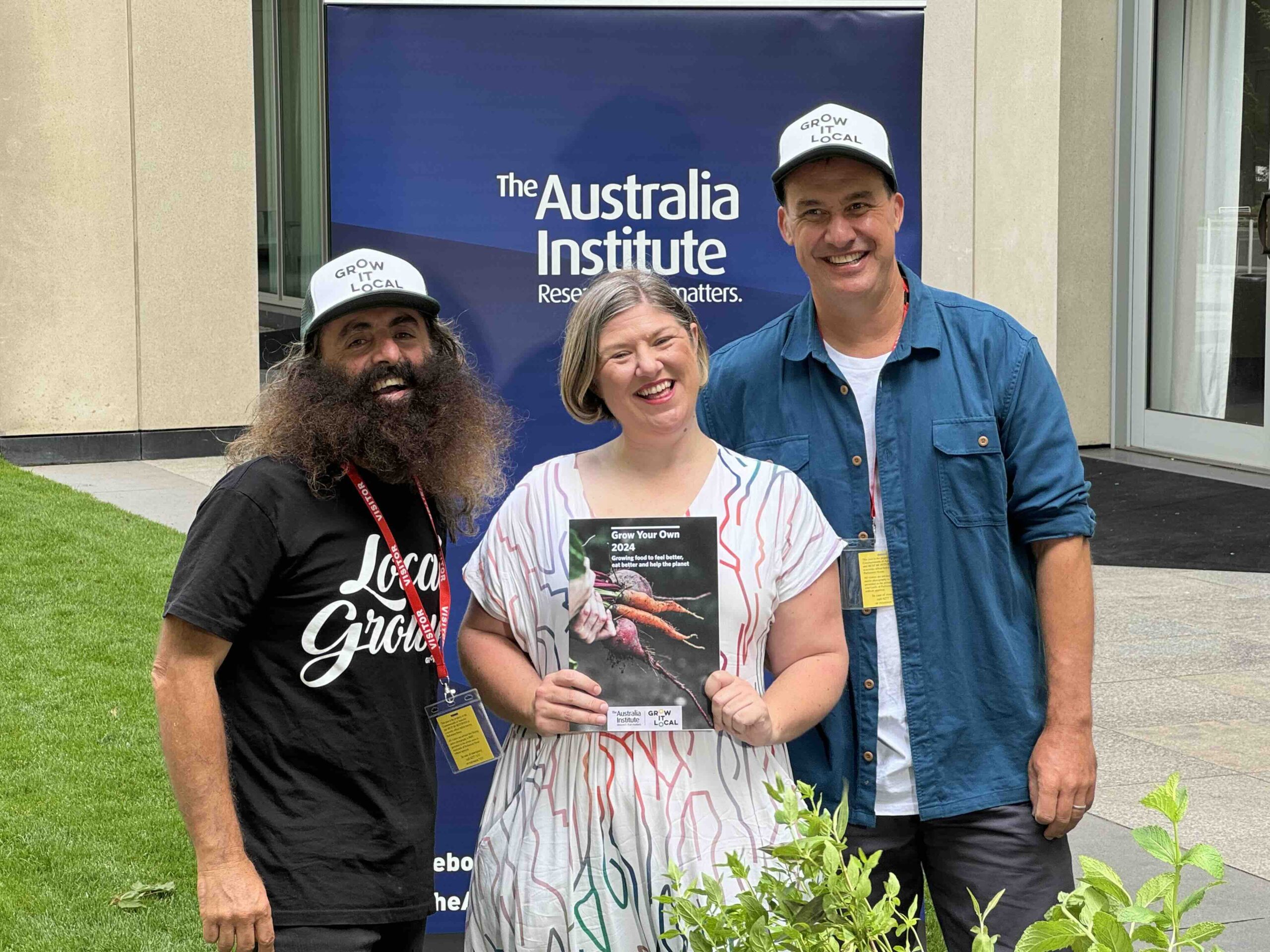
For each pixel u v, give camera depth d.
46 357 11.25
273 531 2.42
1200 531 8.80
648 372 2.43
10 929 4.01
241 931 2.40
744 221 3.45
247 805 2.46
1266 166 10.31
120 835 4.68
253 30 12.88
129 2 11.18
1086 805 2.79
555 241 3.41
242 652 2.47
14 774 5.16
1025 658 2.82
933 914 3.95
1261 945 3.68
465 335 3.41
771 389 2.92
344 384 2.51
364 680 2.47
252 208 11.73
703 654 2.47
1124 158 11.30
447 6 3.32
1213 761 5.10
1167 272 11.22
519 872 2.49
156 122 11.34
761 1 3.39
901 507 2.81
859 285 2.74
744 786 2.47
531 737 2.58
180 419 11.73
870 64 3.42
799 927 1.65
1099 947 1.44
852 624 2.81
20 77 10.91
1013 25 10.88
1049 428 2.79
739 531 2.51
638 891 2.45
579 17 3.36
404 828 2.50
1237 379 10.67
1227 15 10.51
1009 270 11.13
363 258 2.59
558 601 2.52
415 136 3.35
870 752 2.81
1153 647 6.54
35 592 7.41
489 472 2.79
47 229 11.12
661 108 3.40
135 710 5.84
